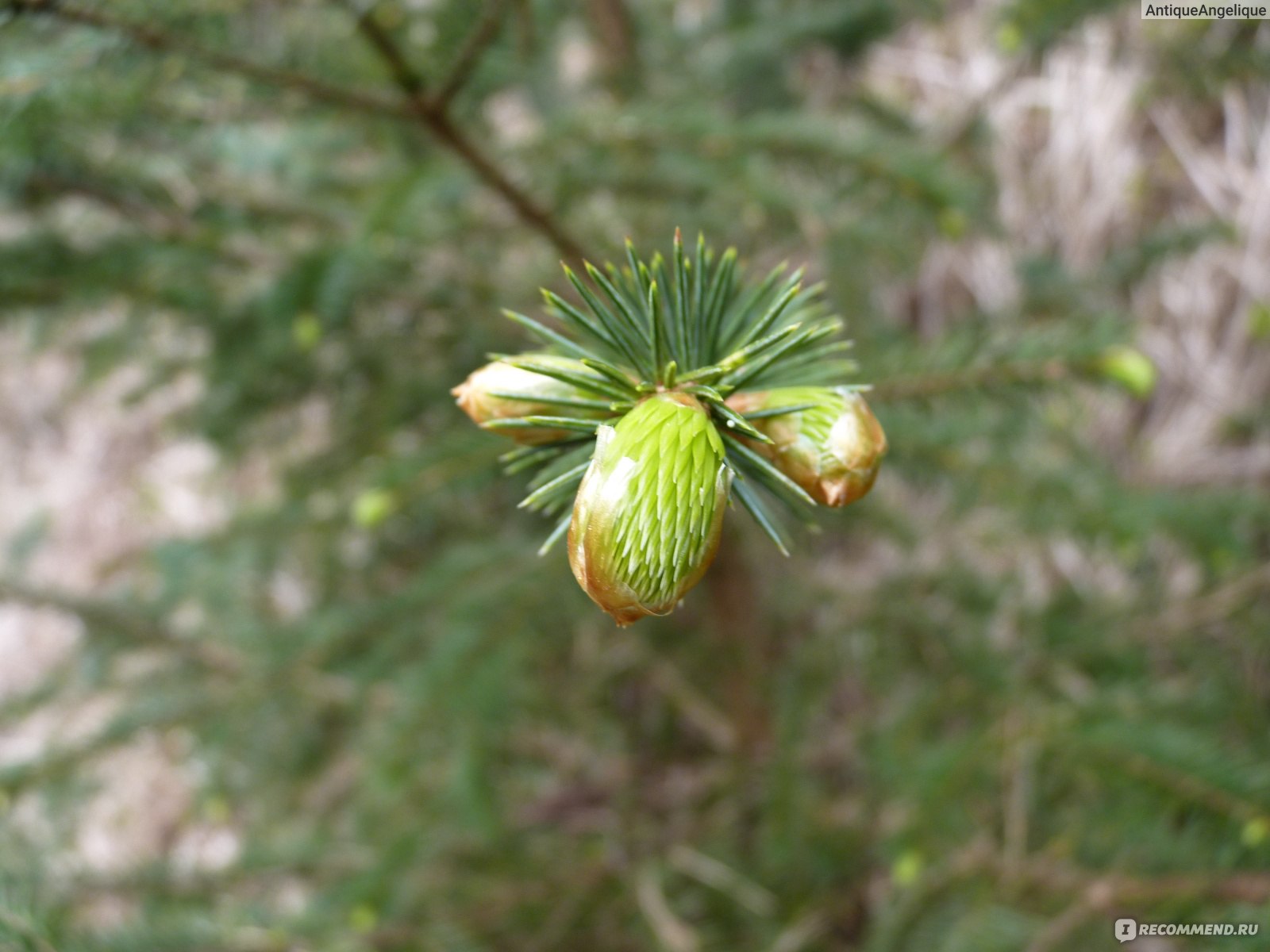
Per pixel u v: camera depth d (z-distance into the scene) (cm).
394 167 19
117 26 11
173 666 21
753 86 23
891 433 15
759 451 9
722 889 21
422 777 20
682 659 24
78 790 21
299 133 20
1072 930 14
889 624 20
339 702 21
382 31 12
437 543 25
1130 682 18
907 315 35
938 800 15
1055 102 35
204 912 16
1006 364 13
